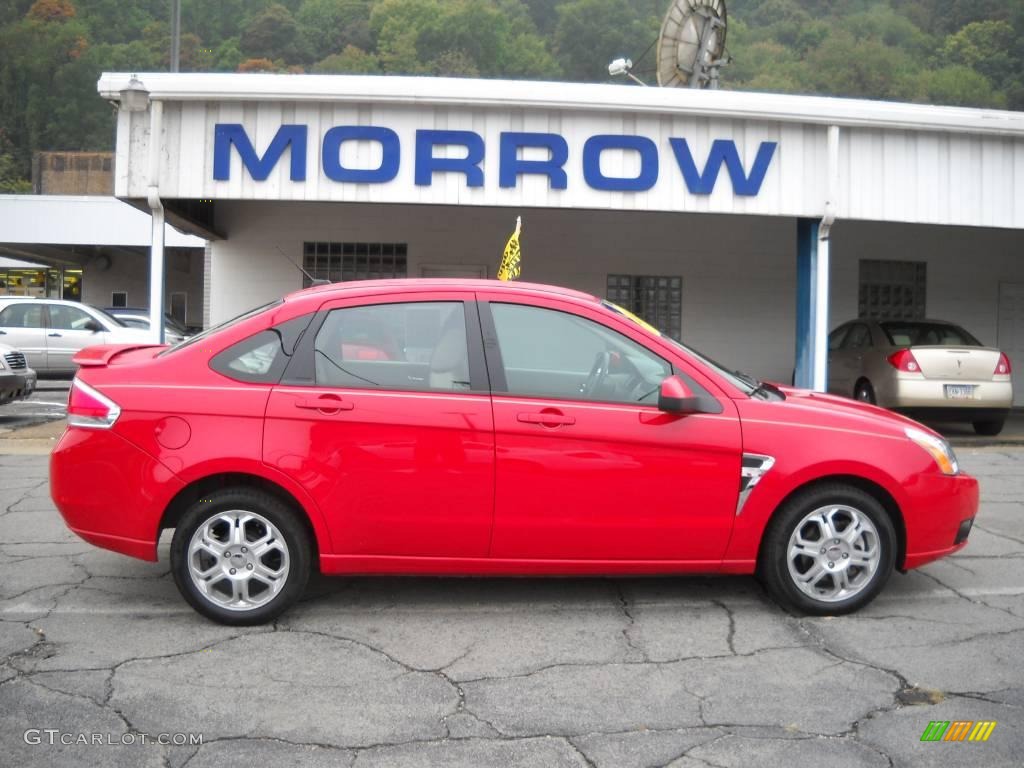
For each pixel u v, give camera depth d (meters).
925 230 15.92
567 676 3.75
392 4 89.25
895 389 10.85
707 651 4.04
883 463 4.39
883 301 15.89
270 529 4.24
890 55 83.31
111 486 4.21
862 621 4.44
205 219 14.16
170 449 4.19
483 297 4.45
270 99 10.55
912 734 3.25
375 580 5.09
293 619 4.43
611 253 15.43
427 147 10.72
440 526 4.24
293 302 4.45
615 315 4.49
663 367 4.45
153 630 4.25
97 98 72.62
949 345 11.10
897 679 3.73
